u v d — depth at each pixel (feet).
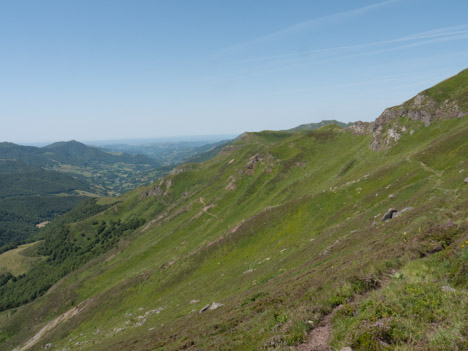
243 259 285.23
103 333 211.20
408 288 44.16
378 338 34.76
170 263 352.90
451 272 46.88
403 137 374.84
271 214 337.52
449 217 88.07
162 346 84.89
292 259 186.80
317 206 303.27
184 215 602.85
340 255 122.72
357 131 584.81
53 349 258.37
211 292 201.26
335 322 43.62
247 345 48.37
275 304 71.05
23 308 475.31
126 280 365.61
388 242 95.04
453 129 306.96
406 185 225.56
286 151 596.29
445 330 32.73
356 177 332.19
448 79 410.31
